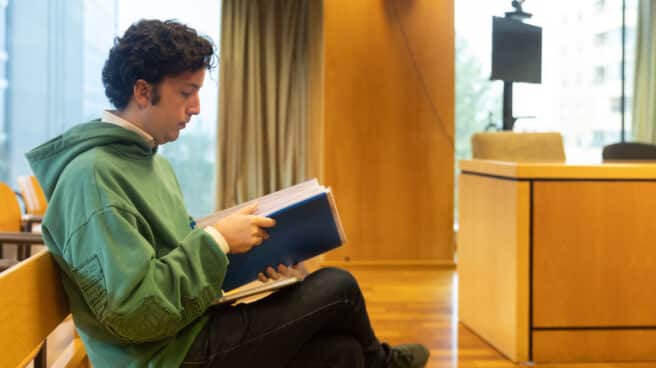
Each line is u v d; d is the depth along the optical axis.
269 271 1.50
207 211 6.49
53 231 1.24
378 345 1.64
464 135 6.02
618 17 6.06
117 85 1.35
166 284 1.23
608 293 2.69
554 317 2.67
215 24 6.27
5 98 5.67
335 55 4.91
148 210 1.32
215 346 1.35
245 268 1.46
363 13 4.92
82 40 5.91
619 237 2.69
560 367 2.64
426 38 4.94
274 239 1.42
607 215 2.68
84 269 1.20
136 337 1.22
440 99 4.96
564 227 2.67
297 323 1.41
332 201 1.41
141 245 1.21
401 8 4.92
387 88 4.95
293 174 6.33
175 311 1.22
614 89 6.09
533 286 2.67
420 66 4.95
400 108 4.95
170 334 1.26
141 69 1.32
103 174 1.25
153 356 1.31
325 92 4.91
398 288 4.19
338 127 4.93
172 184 1.61
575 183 2.67
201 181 6.45
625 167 2.67
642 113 6.13
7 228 2.64
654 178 2.69
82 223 1.21
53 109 5.82
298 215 1.40
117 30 6.06
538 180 2.65
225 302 1.39
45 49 5.79
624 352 2.71
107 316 1.18
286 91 6.27
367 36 4.93
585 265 2.68
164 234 1.34
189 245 1.29
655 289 2.71
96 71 5.96
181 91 1.37
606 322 2.69
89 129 1.32
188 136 6.40
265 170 6.37
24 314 1.10
